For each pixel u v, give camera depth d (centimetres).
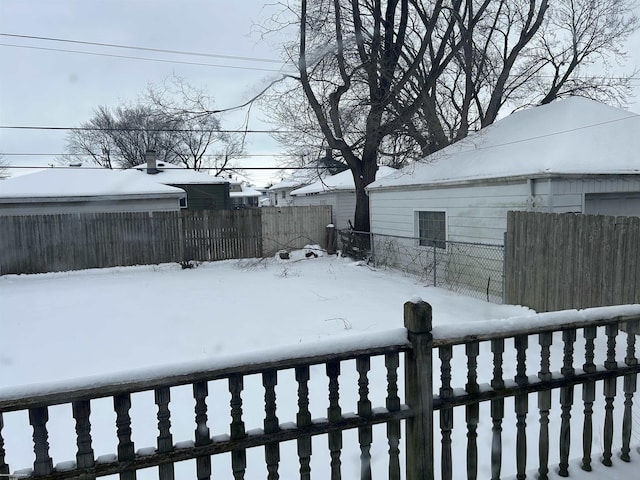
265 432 171
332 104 1412
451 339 193
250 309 757
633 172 717
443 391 198
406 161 1797
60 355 532
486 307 729
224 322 671
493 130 1102
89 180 1523
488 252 843
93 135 3434
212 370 159
